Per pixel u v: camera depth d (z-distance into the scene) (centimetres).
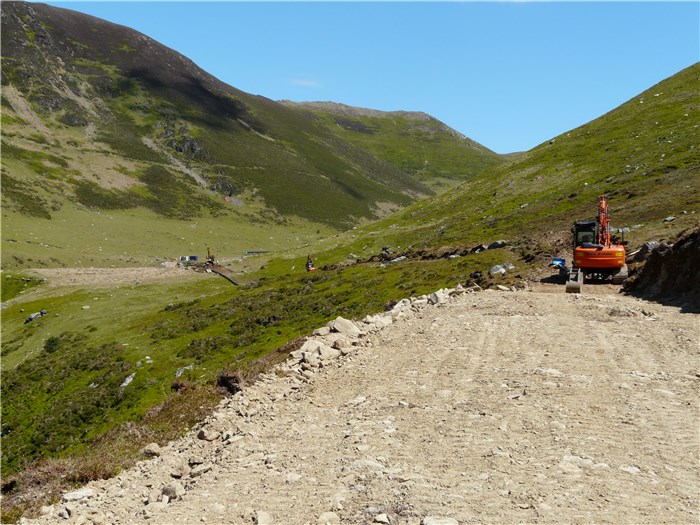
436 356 1405
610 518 604
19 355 6347
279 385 1338
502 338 1522
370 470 765
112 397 4344
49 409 4366
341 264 8419
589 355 1317
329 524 628
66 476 1023
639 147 9994
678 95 12138
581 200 8262
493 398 1045
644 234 4028
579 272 2614
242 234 15388
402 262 7256
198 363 4766
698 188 5731
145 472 977
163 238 13812
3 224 12144
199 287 8894
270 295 6656
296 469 817
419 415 987
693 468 732
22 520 820
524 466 746
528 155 12838
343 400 1168
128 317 7219
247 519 674
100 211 14725
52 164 16712
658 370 1184
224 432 1072
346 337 1706
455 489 688
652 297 2158
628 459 763
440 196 12619
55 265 10719
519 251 5406
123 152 19275
